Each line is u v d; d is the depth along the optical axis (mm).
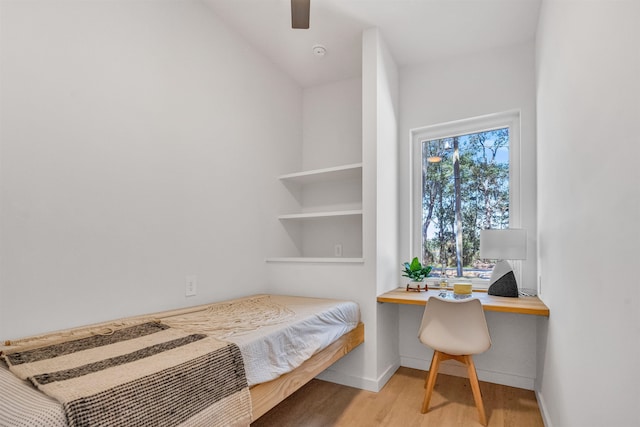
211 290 2299
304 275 2713
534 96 2658
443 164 3084
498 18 2412
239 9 2355
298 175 2980
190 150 2182
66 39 1555
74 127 1571
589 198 1112
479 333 2059
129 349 1244
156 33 1986
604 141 965
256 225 2762
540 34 2266
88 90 1634
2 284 1318
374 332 2453
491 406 2236
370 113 2553
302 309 2064
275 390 1525
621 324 832
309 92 3434
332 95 3355
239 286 2551
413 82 3109
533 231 2607
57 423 773
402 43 2758
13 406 802
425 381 2639
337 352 2119
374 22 2484
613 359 889
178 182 2090
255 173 2773
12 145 1364
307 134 3445
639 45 732
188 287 2125
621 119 835
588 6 1123
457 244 2988
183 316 1840
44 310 1437
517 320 2584
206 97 2322
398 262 3049
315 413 2125
